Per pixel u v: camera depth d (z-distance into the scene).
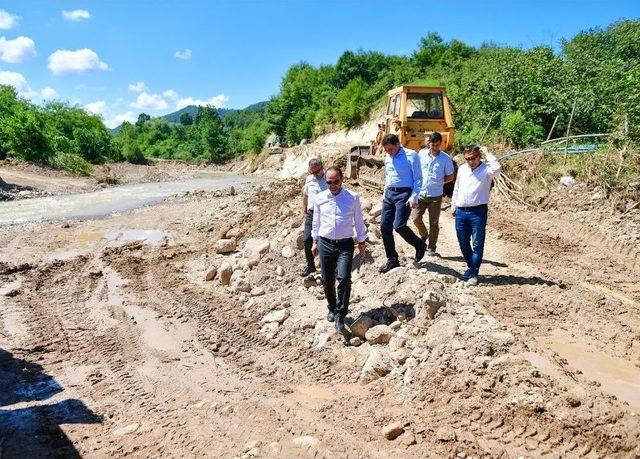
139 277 9.48
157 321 7.20
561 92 15.77
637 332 5.44
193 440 4.18
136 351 6.21
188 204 19.81
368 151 16.17
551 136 15.80
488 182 6.34
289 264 8.25
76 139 44.59
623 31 21.61
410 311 5.73
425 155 7.30
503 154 14.46
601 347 5.10
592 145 12.58
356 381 5.03
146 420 4.58
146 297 8.30
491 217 10.91
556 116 15.68
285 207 11.83
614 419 3.66
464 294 6.08
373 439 3.99
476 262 6.55
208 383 5.29
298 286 7.63
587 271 7.54
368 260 7.41
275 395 4.91
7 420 4.62
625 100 13.80
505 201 11.83
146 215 17.30
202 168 57.81
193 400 4.93
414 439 3.90
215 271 9.06
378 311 6.02
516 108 16.53
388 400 4.55
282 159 45.00
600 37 21.67
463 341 4.86
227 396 4.96
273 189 16.94
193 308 7.60
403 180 6.55
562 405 3.88
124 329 6.94
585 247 8.69
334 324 6.00
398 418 4.21
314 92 51.72
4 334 6.87
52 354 6.22
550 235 9.45
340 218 5.55
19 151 32.06
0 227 15.42
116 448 4.12
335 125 43.22
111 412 4.77
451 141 12.46
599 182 10.55
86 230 14.78
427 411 4.24
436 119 12.64
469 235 6.60
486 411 4.05
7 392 5.21
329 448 3.91
